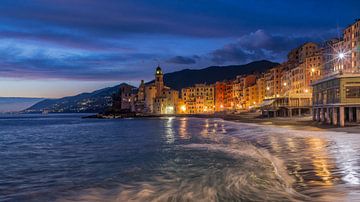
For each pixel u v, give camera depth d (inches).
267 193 674.8
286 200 614.2
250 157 1242.6
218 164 1116.5
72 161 1386.6
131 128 4608.8
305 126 2901.1
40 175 1073.5
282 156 1151.0
